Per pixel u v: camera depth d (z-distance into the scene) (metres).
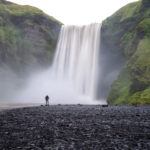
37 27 174.88
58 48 175.75
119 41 155.88
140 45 132.00
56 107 85.31
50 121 48.28
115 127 41.59
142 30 139.25
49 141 31.41
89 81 163.00
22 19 177.88
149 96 103.50
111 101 123.69
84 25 173.75
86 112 66.19
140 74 118.44
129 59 137.25
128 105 100.56
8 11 178.12
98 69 162.38
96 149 27.80
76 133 36.38
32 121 48.16
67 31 176.12
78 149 27.83
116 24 162.62
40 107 85.19
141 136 34.47
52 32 178.00
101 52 163.62
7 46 162.38
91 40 168.62
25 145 29.42
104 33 164.00
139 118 53.34
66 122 47.09
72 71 169.25
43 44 172.00
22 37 173.12
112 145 29.45
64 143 30.42
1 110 73.75
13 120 49.50
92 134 35.69
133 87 117.19
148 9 152.12
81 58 168.88
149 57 122.56
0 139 32.31
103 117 55.06
